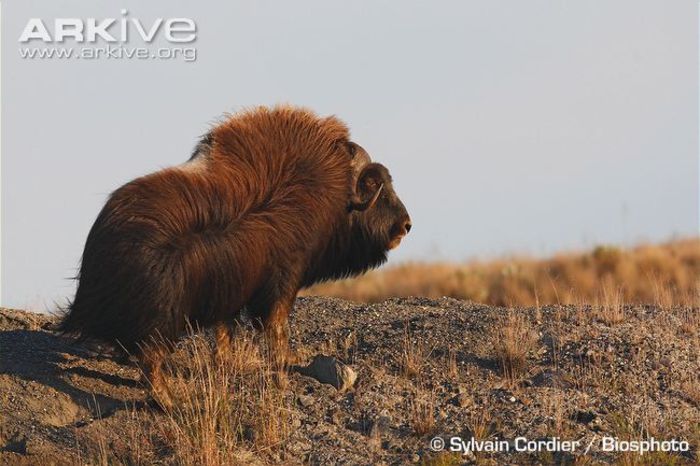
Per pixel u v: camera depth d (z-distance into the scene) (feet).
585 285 281.54
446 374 119.85
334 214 118.01
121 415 106.22
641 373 121.90
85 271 102.73
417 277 329.11
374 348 127.54
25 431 103.04
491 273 322.34
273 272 112.47
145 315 100.63
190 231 103.86
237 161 110.73
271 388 112.68
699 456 101.35
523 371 121.60
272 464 99.76
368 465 99.40
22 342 123.03
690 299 189.88
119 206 102.17
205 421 101.81
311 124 118.32
